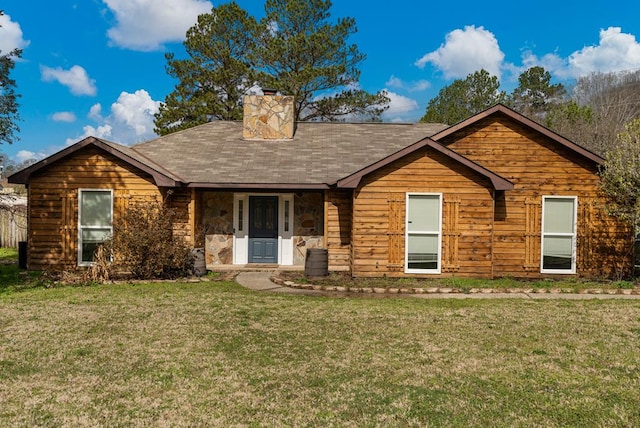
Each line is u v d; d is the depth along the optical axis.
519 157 12.70
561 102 42.34
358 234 12.03
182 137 16.59
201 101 26.89
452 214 11.97
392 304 9.12
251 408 4.50
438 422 4.23
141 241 11.52
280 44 26.23
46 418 4.26
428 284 11.12
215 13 27.69
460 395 4.79
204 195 14.26
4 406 4.48
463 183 11.98
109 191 12.66
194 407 4.51
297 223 14.36
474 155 12.77
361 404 4.59
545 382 5.12
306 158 14.63
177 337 6.71
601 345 6.43
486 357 5.93
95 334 6.82
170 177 12.26
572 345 6.43
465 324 7.53
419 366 5.60
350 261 13.03
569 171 12.62
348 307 8.77
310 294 10.21
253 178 13.08
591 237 12.59
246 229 14.38
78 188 12.61
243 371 5.42
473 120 12.56
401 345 6.40
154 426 4.14
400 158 11.97
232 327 7.25
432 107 38.34
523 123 12.58
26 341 6.46
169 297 9.55
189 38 27.88
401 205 12.02
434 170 12.00
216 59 27.56
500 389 4.94
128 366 5.55
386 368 5.54
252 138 16.38
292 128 16.47
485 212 11.98
